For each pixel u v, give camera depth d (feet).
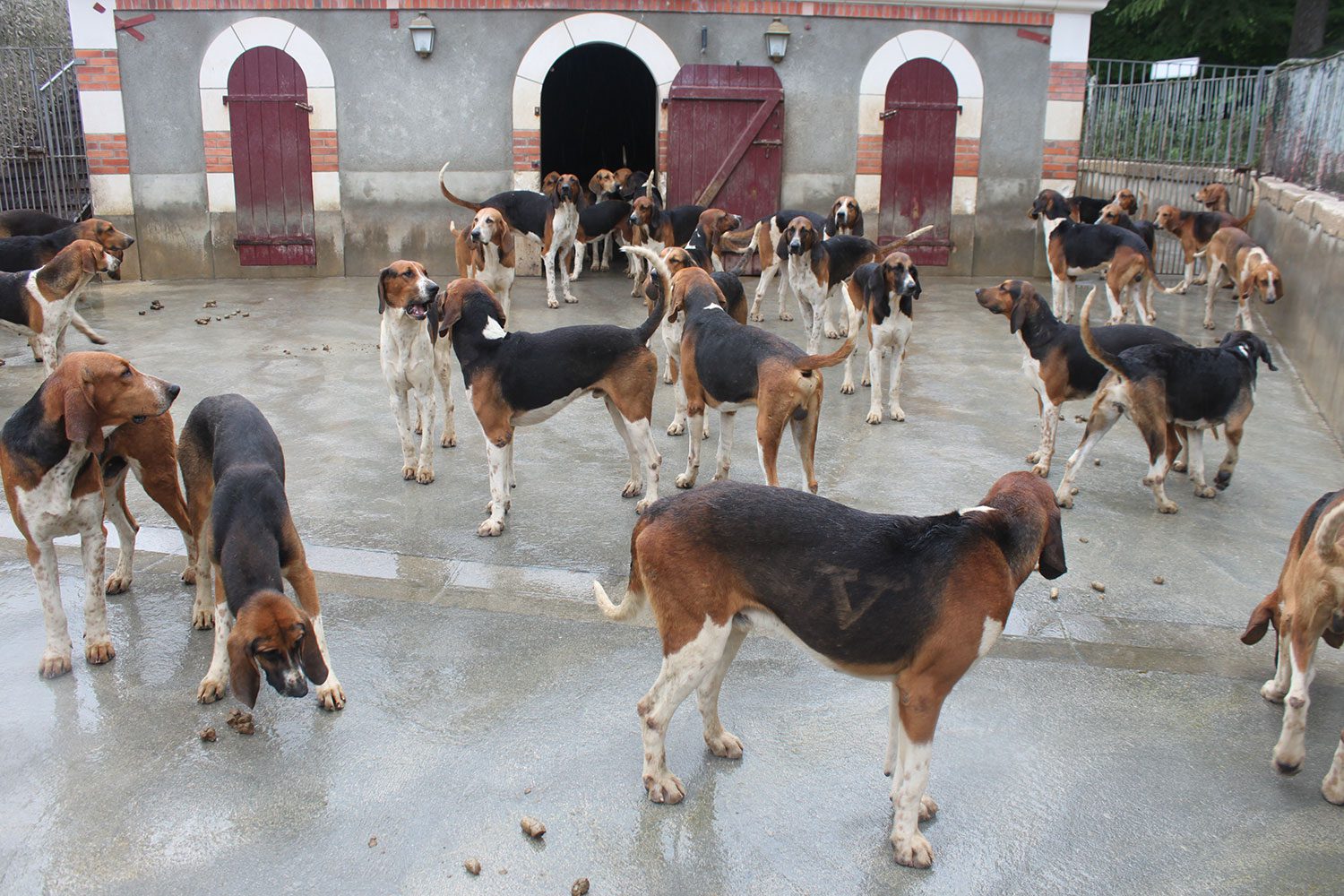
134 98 41.68
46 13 57.31
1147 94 54.70
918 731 10.16
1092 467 22.71
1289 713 11.79
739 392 18.49
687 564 10.48
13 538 17.85
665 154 43.78
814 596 10.10
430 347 20.31
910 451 23.16
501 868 10.28
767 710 13.11
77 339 31.78
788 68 43.19
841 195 44.52
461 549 17.74
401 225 43.60
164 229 42.86
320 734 12.44
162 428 15.14
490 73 42.45
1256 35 79.20
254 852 10.44
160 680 13.56
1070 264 35.06
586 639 14.74
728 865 10.39
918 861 10.38
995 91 43.70
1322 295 29.04
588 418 25.66
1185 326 36.29
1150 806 11.44
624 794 11.43
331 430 23.89
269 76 41.83
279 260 43.47
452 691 13.38
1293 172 39.83
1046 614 15.87
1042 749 12.45
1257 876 10.38
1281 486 21.61
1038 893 10.12
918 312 38.24
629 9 42.32
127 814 10.96
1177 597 16.52
